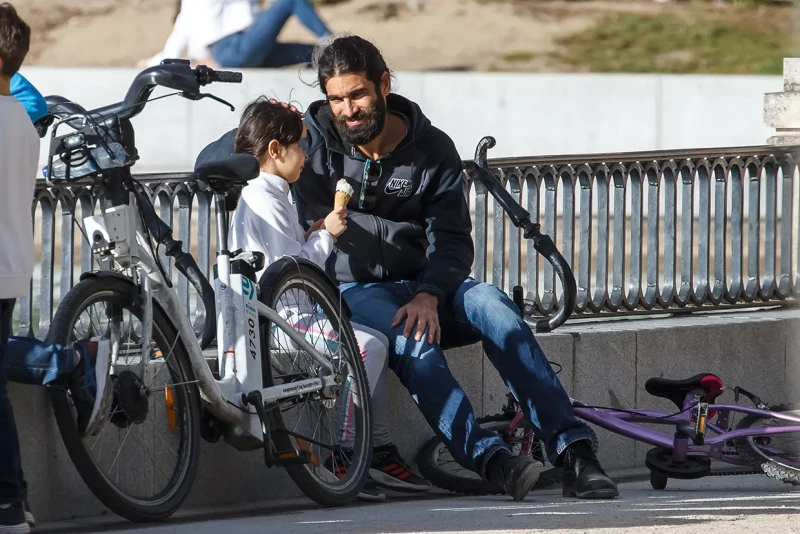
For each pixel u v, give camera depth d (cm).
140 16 7338
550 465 2267
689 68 7312
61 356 1596
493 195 2189
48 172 1672
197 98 1692
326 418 1980
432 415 1952
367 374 1977
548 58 7394
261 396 1798
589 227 2536
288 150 1966
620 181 2572
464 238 2070
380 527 1596
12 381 1645
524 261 3706
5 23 1586
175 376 1756
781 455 2167
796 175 2791
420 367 1958
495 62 7375
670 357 2491
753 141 6556
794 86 2902
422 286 2006
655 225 2620
